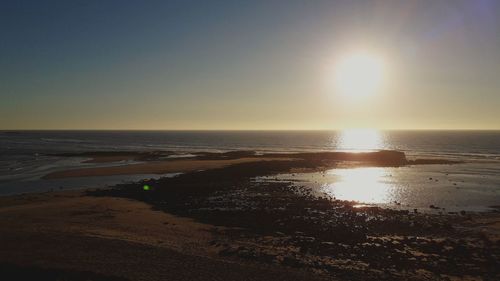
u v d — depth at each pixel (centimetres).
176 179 4362
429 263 1602
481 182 4391
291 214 2606
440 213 2733
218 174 4828
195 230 2128
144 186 3884
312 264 1555
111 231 2011
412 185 4144
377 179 4622
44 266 1461
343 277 1430
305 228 2197
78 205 2847
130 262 1520
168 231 2078
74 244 1725
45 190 3803
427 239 2012
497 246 1872
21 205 2888
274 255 1659
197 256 1611
